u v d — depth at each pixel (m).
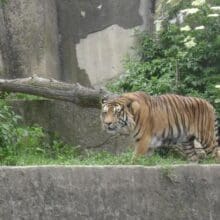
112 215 10.61
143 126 12.08
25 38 18.05
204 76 15.30
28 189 10.30
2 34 17.97
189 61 15.47
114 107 11.93
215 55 15.33
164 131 12.41
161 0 17.67
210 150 12.92
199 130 12.77
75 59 18.67
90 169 10.60
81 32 18.69
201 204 11.06
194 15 15.49
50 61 18.17
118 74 18.25
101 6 18.66
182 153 13.43
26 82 14.62
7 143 12.94
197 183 11.08
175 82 15.32
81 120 14.99
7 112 13.78
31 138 13.97
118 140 14.75
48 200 10.36
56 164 11.70
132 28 18.42
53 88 14.46
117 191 10.67
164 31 16.70
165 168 10.96
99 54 18.55
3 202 10.19
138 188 10.78
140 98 12.19
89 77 18.56
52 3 18.64
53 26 18.58
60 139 15.05
